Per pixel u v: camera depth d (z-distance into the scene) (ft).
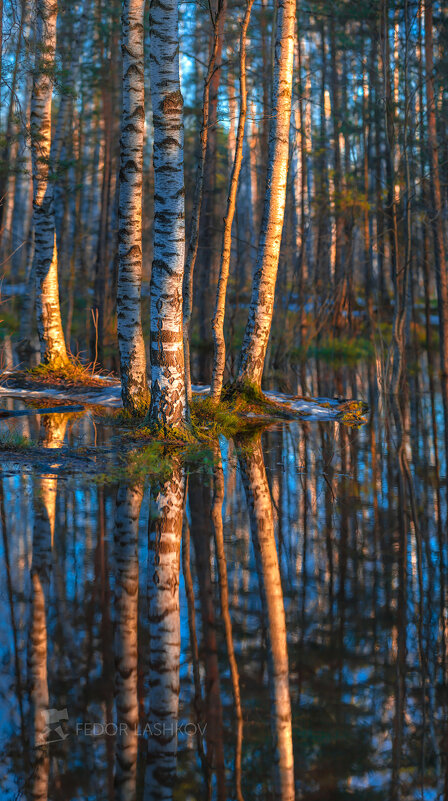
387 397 52.24
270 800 9.85
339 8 71.87
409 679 13.16
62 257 85.92
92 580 17.01
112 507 22.53
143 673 13.10
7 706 11.96
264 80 77.82
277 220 42.65
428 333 69.41
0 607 15.37
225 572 18.10
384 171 98.84
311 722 11.84
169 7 30.91
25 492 23.65
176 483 26.22
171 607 15.90
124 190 37.47
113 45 75.61
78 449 30.14
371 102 78.02
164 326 33.01
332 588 17.30
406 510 24.00
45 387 49.03
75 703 12.11
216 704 12.30
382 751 11.03
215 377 40.57
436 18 73.26
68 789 10.08
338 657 13.96
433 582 17.67
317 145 99.14
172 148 31.55
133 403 38.22
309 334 86.48
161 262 32.53
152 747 11.15
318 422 41.98
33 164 50.55
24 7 45.03
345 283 89.92
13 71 46.50
